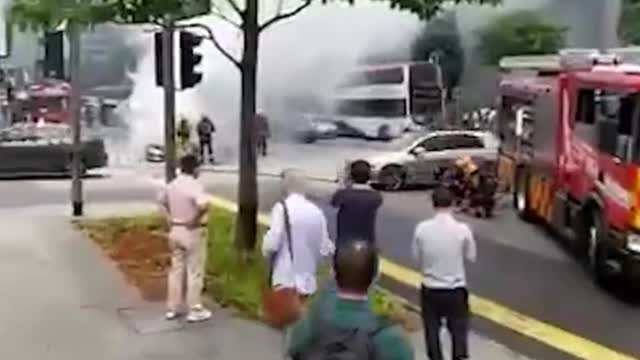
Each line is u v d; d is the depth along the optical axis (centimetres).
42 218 1992
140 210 2114
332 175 3219
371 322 429
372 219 984
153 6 1313
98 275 1343
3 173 3169
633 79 1424
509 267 1628
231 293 1156
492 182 2306
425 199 2664
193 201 1068
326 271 970
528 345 1094
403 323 1089
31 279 1316
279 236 881
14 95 5938
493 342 1100
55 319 1087
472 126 4775
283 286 842
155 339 1002
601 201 1516
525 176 2200
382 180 2925
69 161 3189
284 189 899
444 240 866
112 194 2584
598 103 1566
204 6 1380
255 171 1378
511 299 1366
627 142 1420
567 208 1780
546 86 1981
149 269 1384
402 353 425
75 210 2019
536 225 2141
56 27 1425
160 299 1190
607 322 1232
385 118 4838
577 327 1200
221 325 1056
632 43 5191
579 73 1706
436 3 1470
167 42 1642
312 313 440
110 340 998
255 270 1268
